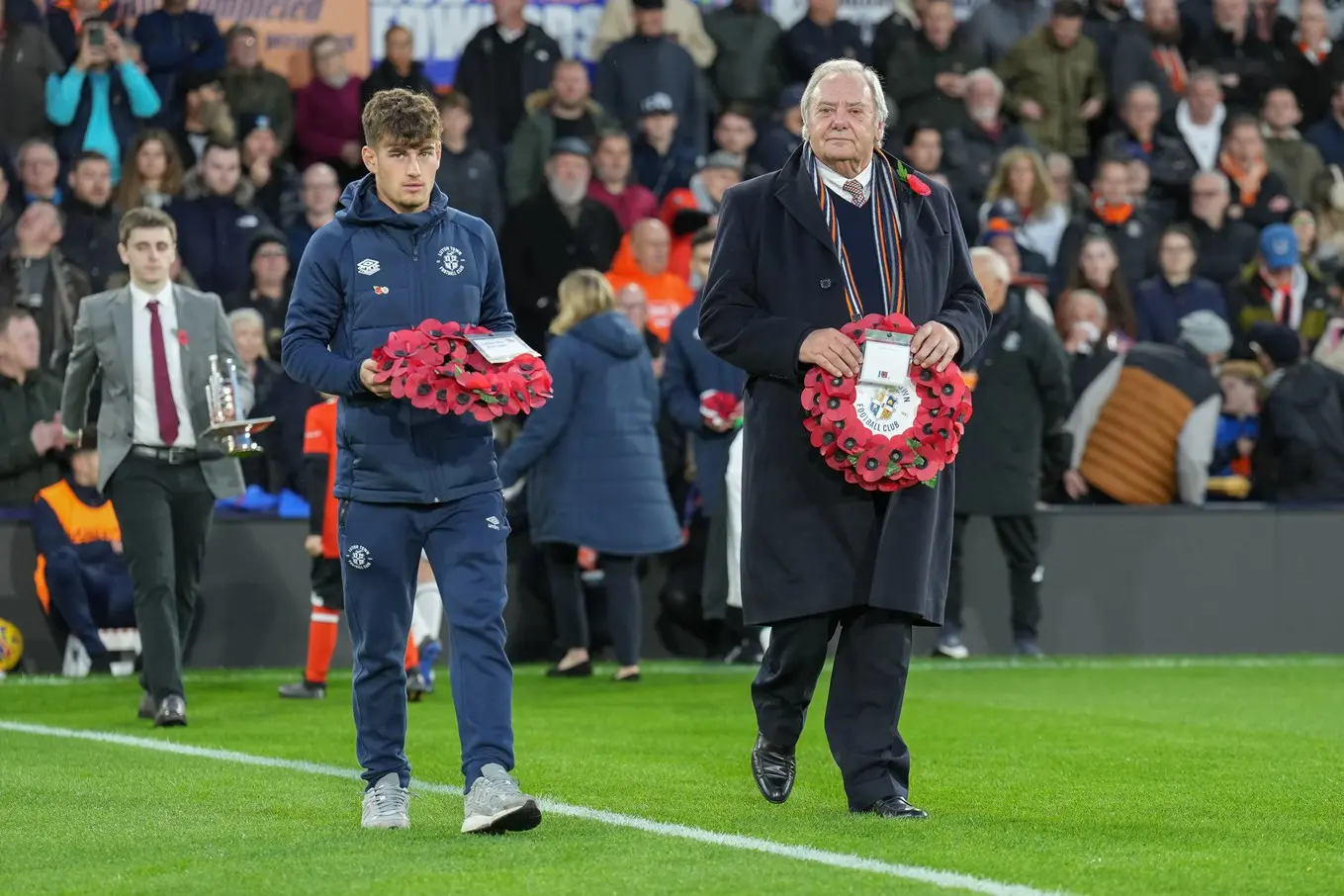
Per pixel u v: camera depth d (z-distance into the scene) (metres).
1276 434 42.66
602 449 34.47
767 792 18.81
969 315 18.14
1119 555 41.28
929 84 49.84
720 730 26.75
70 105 45.03
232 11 47.91
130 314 27.11
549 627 39.06
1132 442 41.84
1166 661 39.34
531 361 16.89
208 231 42.75
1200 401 42.00
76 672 36.06
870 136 17.89
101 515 36.38
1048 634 41.12
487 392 16.48
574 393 34.44
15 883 14.84
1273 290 46.69
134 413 27.00
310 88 46.81
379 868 15.08
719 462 37.69
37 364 38.09
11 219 42.97
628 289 40.31
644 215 46.38
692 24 50.22
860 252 17.92
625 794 19.89
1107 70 51.69
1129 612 41.34
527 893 13.91
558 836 16.80
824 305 17.81
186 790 20.28
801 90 48.00
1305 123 53.25
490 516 17.11
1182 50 53.19
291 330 17.09
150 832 17.42
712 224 44.72
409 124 17.05
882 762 18.06
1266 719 28.53
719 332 17.84
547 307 43.84
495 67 47.72
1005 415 38.81
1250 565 41.75
